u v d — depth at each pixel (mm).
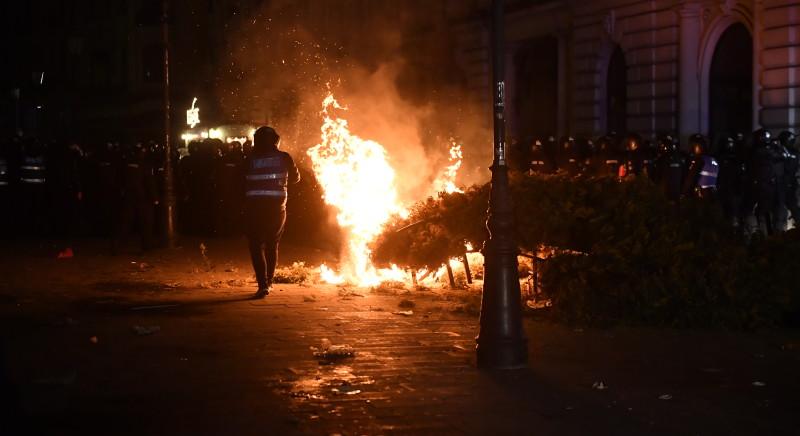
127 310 11328
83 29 64062
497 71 8344
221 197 21281
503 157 8367
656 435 6477
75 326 10281
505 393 7520
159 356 8797
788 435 6477
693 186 17859
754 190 18375
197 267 15664
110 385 7734
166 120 18562
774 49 22422
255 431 6527
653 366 8477
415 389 7621
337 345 9242
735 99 24484
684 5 25422
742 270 10375
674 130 26172
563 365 8484
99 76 62156
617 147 20891
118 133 53250
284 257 17141
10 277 14422
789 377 8094
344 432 6520
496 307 8336
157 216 22312
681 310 10344
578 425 6691
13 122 65062
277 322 10484
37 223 23688
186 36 47188
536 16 32812
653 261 10547
